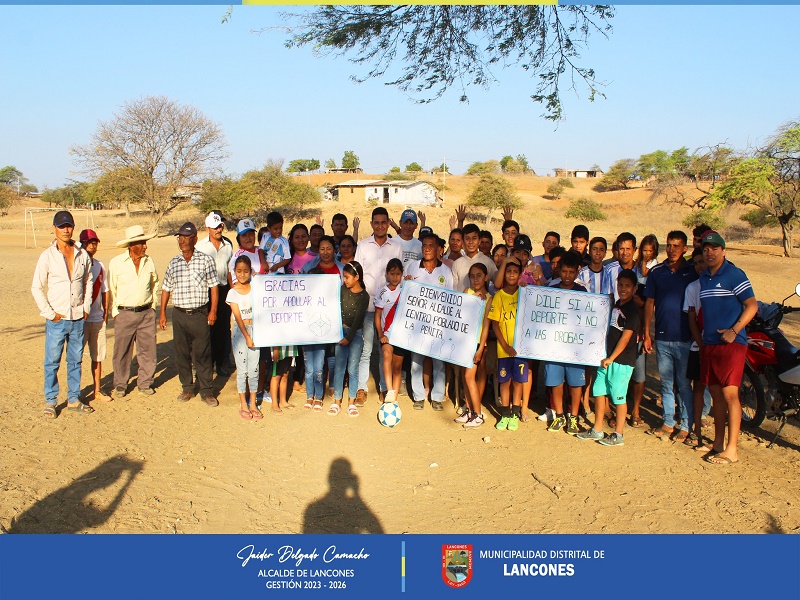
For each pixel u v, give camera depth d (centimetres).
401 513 589
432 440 757
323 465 684
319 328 813
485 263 866
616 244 805
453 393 935
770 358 741
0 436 732
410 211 901
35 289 777
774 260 2984
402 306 812
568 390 802
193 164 5969
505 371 796
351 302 812
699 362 732
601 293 799
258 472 664
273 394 841
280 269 926
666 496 621
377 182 7662
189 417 817
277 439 751
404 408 869
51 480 630
